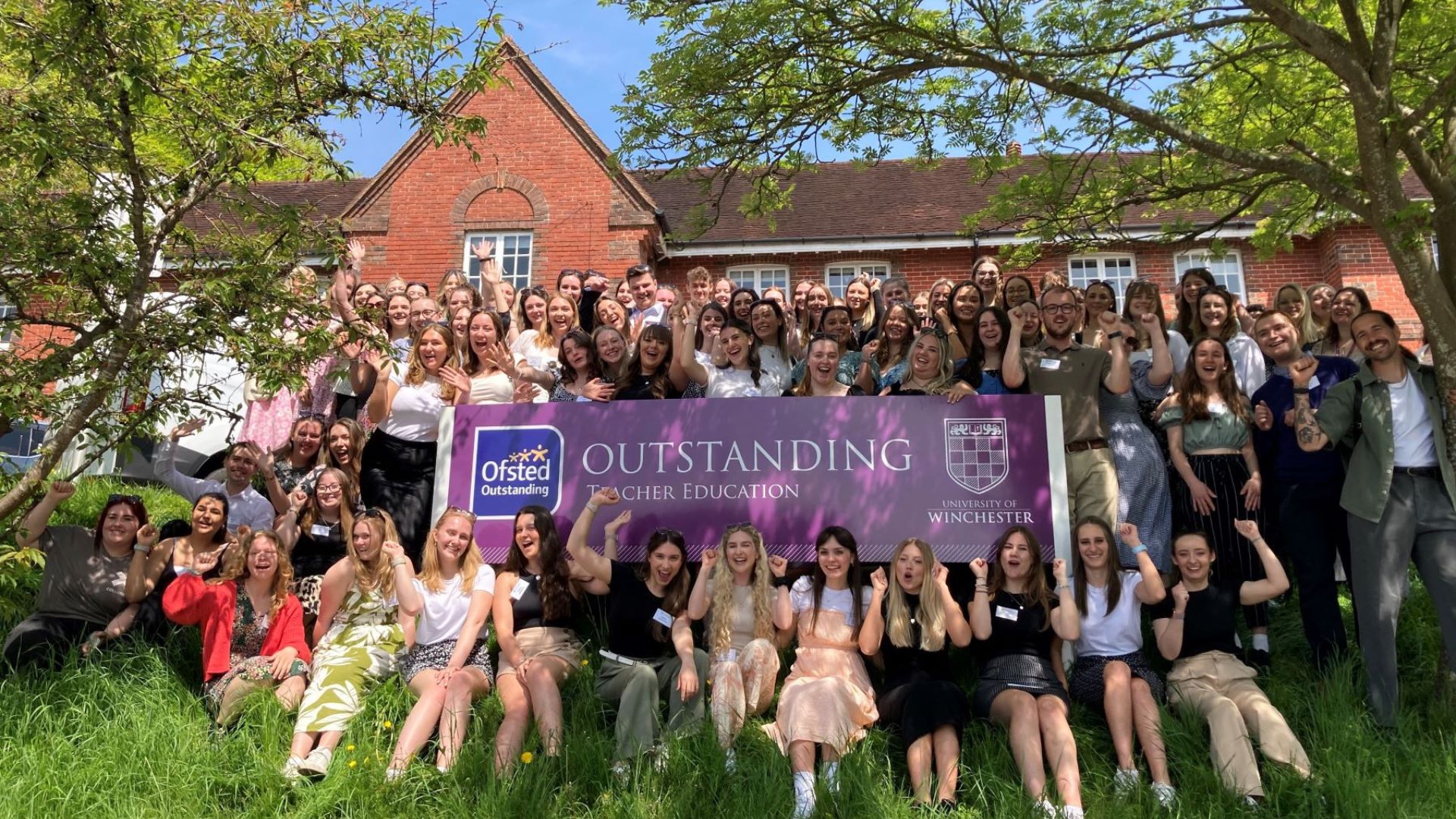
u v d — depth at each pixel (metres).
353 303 8.81
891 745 5.34
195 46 5.48
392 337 8.58
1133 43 6.65
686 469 6.67
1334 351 6.91
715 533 6.54
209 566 6.16
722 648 5.59
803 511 6.55
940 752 5.00
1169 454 6.75
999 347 7.10
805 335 8.75
